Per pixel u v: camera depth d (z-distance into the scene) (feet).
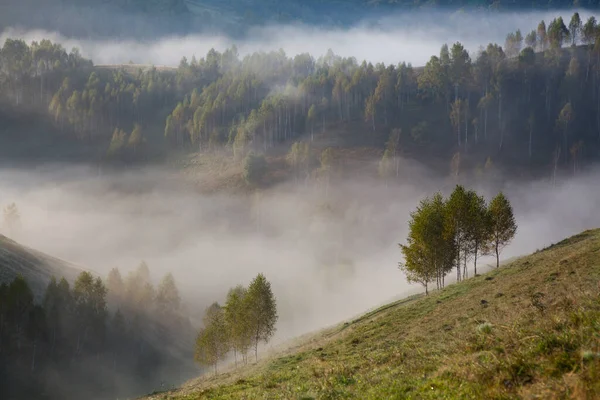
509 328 49.52
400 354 62.39
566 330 41.78
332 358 85.71
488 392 35.04
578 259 105.91
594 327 40.78
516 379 35.78
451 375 41.93
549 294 80.02
